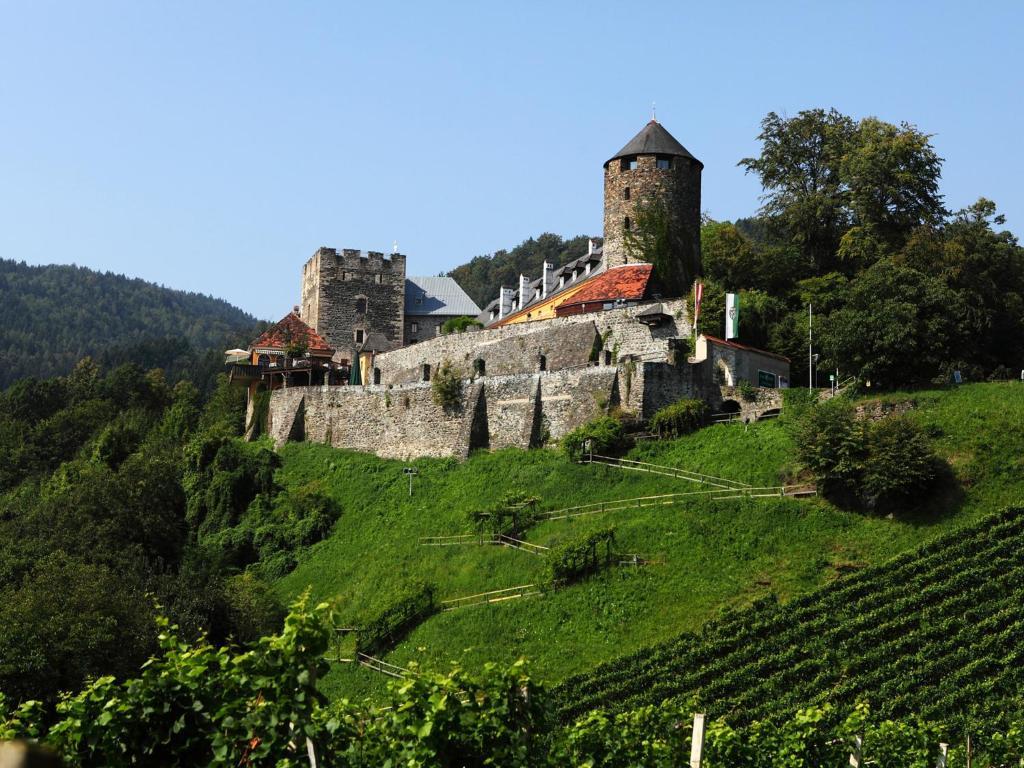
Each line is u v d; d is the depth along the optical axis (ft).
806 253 330.95
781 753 120.37
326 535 273.95
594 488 245.04
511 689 86.28
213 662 77.82
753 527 213.05
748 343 287.89
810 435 221.66
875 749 126.00
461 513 255.50
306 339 386.52
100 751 74.38
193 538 288.71
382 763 81.20
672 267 320.50
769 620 184.34
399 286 429.38
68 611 178.91
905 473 207.62
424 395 302.66
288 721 74.02
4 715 84.94
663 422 257.34
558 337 306.35
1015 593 179.42
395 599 221.05
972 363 271.28
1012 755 135.44
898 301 251.60
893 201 315.58
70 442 387.75
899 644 172.86
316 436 330.95
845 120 341.62
